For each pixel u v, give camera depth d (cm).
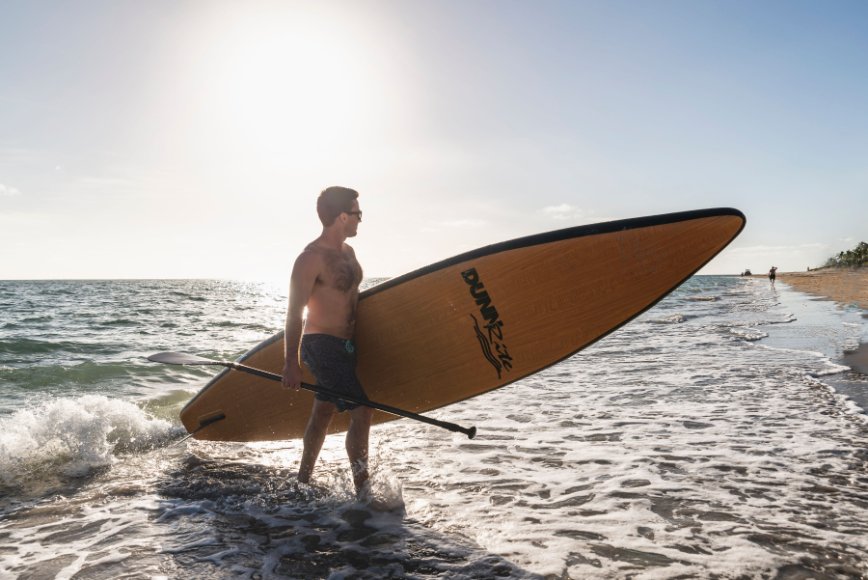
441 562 247
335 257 323
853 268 9644
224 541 272
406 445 437
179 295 4912
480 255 372
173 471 384
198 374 841
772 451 405
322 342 318
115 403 525
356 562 248
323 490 339
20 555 260
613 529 278
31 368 808
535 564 243
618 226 356
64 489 349
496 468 378
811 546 258
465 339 377
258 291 6862
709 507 305
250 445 450
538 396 625
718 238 341
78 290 6178
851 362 804
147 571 242
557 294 365
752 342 1080
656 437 448
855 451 403
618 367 820
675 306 2505
